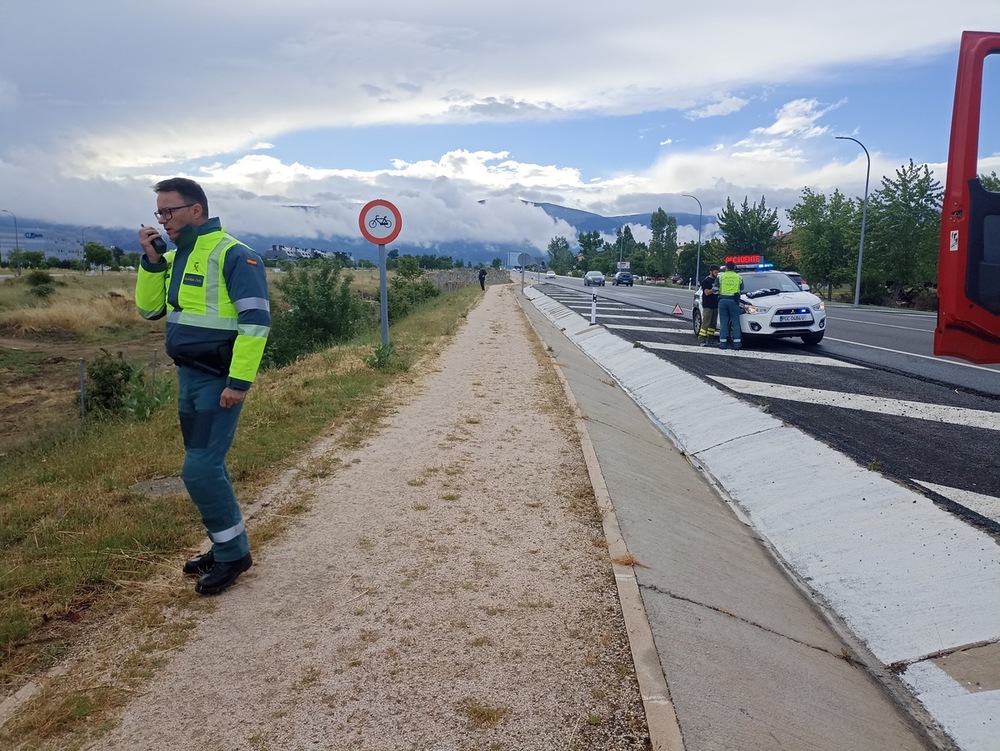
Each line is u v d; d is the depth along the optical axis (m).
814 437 7.15
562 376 10.84
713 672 3.31
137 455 6.18
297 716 2.83
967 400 8.93
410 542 4.57
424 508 5.17
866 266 38.59
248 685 3.03
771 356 13.09
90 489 5.27
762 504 6.34
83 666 3.13
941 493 5.53
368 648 3.33
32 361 21.91
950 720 3.41
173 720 2.79
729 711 3.04
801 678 3.55
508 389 9.76
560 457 6.54
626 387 12.22
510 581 4.05
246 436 6.73
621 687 3.06
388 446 6.78
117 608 3.64
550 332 19.84
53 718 2.77
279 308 19.94
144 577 3.96
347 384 9.47
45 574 3.85
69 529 4.52
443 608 3.72
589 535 4.75
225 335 3.71
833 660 3.92
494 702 2.94
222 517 3.81
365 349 12.65
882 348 14.28
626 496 5.61
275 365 17.48
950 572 4.42
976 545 4.58
